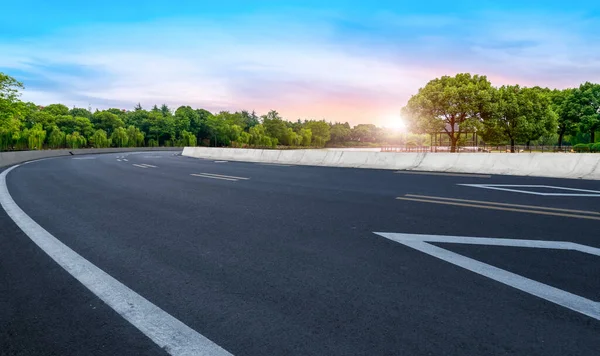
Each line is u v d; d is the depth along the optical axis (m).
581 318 2.47
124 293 2.96
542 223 5.23
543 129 51.28
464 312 2.58
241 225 5.31
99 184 10.56
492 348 2.14
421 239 4.44
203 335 2.32
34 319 2.54
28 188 9.77
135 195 8.34
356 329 2.38
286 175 13.22
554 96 60.84
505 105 49.25
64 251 4.09
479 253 3.88
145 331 2.37
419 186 9.62
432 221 5.43
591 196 7.68
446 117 51.16
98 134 63.69
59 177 12.84
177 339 2.27
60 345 2.21
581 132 56.84
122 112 99.44
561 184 9.81
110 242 4.46
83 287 3.09
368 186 9.77
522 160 12.83
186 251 4.08
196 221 5.60
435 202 7.07
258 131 111.44
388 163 16.77
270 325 2.44
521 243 4.23
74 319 2.54
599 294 2.84
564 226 5.05
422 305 2.70
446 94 48.78
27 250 4.14
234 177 12.54
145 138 81.56
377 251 3.99
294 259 3.77
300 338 2.28
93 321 2.51
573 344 2.17
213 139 94.88
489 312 2.57
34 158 29.34
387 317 2.53
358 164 17.92
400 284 3.09
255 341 2.25
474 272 3.33
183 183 10.74
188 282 3.19
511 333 2.30
